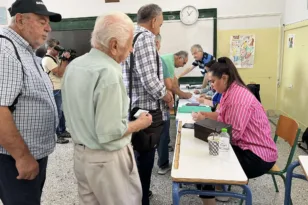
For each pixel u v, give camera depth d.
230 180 1.28
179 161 1.46
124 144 1.28
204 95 3.53
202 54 4.30
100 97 1.15
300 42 4.14
